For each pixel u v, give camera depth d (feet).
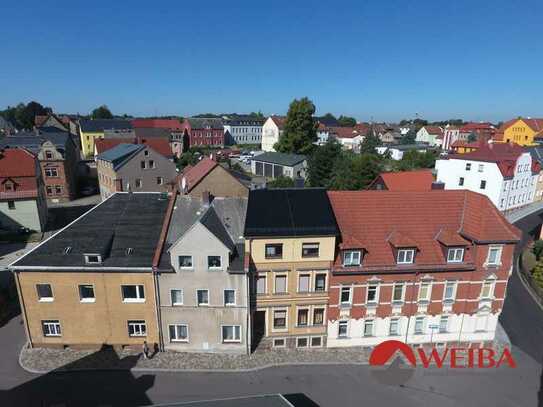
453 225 104.17
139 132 450.30
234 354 99.40
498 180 216.13
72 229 102.78
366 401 84.89
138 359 96.27
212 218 100.27
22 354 96.78
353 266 96.48
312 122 362.33
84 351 98.58
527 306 126.11
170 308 95.50
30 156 190.19
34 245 170.40
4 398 83.30
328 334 102.01
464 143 343.67
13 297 123.95
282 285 98.17
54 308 95.45
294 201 101.86
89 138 460.14
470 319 103.65
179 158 397.39
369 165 239.30
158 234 103.04
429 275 98.84
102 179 252.62
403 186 193.16
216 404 55.62
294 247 94.43
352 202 105.50
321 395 86.43
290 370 94.22
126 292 95.66
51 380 88.79
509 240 96.12
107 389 86.43
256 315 106.83
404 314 101.86
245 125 597.93
